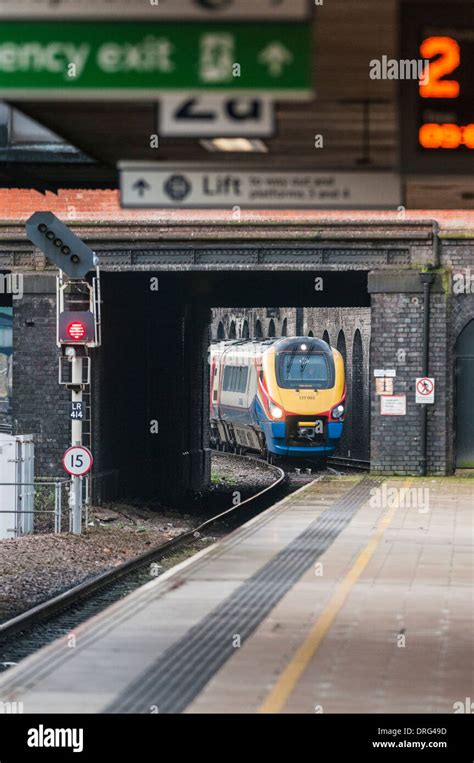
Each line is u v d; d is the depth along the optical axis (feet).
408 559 145.59
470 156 81.61
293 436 365.20
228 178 93.91
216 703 78.43
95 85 70.44
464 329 250.78
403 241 248.32
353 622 106.22
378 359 251.60
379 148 101.50
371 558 146.30
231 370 427.74
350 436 433.48
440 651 93.86
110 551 197.06
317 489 232.53
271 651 94.17
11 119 138.00
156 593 122.01
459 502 210.18
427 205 128.88
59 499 211.41
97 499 250.98
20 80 70.69
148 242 246.27
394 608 112.88
